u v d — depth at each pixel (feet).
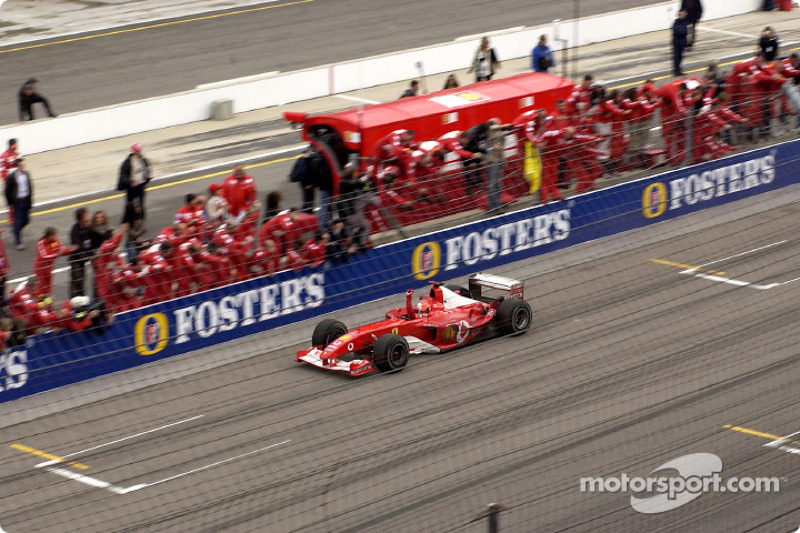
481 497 156.15
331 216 238.27
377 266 238.68
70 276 211.61
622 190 268.00
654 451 168.66
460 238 247.50
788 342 205.98
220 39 451.12
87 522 154.30
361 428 178.70
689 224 273.13
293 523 150.41
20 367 196.65
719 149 284.61
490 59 361.30
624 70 399.03
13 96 389.19
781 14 479.00
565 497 156.35
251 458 170.60
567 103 276.41
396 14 479.00
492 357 204.54
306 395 192.54
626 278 241.96
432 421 180.04
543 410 182.50
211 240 221.87
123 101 382.42
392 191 243.19
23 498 162.20
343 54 428.97
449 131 266.77
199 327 216.33
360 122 253.85
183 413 188.96
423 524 149.38
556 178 259.60
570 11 479.00
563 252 258.98
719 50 424.46
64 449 177.88
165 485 163.73
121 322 207.00
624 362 200.23
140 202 264.52
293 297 227.81
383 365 198.18
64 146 337.52
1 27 469.98
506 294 230.07
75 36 455.63
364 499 156.15
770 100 292.40
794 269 242.99
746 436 172.96
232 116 366.22
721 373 193.98
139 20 479.00
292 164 321.73
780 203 286.05
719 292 231.71
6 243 268.62
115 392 198.70
